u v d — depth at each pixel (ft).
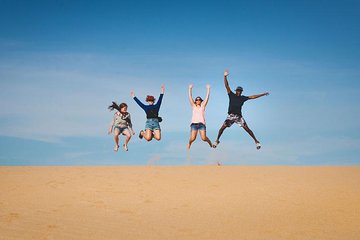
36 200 26.84
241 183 30.99
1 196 27.68
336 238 20.63
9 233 21.01
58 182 31.12
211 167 37.01
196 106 42.93
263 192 28.63
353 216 23.86
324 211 24.70
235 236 20.77
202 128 42.60
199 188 29.58
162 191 28.84
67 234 20.95
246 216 23.85
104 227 22.02
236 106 43.70
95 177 32.63
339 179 32.37
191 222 22.84
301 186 30.14
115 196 27.71
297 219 23.36
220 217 23.66
